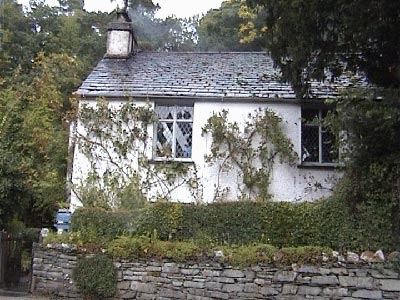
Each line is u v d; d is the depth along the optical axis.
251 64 18.66
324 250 10.54
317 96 15.51
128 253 11.52
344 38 10.69
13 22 31.88
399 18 9.77
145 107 15.89
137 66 18.30
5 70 27.62
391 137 10.63
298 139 15.50
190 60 19.22
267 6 11.01
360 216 10.84
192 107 16.14
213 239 11.84
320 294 10.30
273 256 10.70
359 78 15.14
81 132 15.80
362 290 10.16
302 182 15.16
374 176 10.76
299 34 10.68
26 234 15.77
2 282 13.61
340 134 11.68
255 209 11.78
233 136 15.46
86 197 14.79
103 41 32.84
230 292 10.80
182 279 11.16
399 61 10.85
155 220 12.27
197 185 15.28
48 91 20.50
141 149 15.62
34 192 16.20
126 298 11.34
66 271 11.84
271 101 15.76
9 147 15.52
